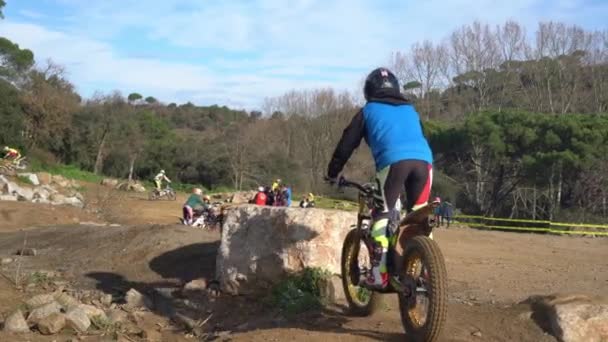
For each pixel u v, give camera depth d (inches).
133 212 1114.7
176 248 369.1
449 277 324.5
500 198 1622.8
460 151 1701.5
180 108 3919.8
